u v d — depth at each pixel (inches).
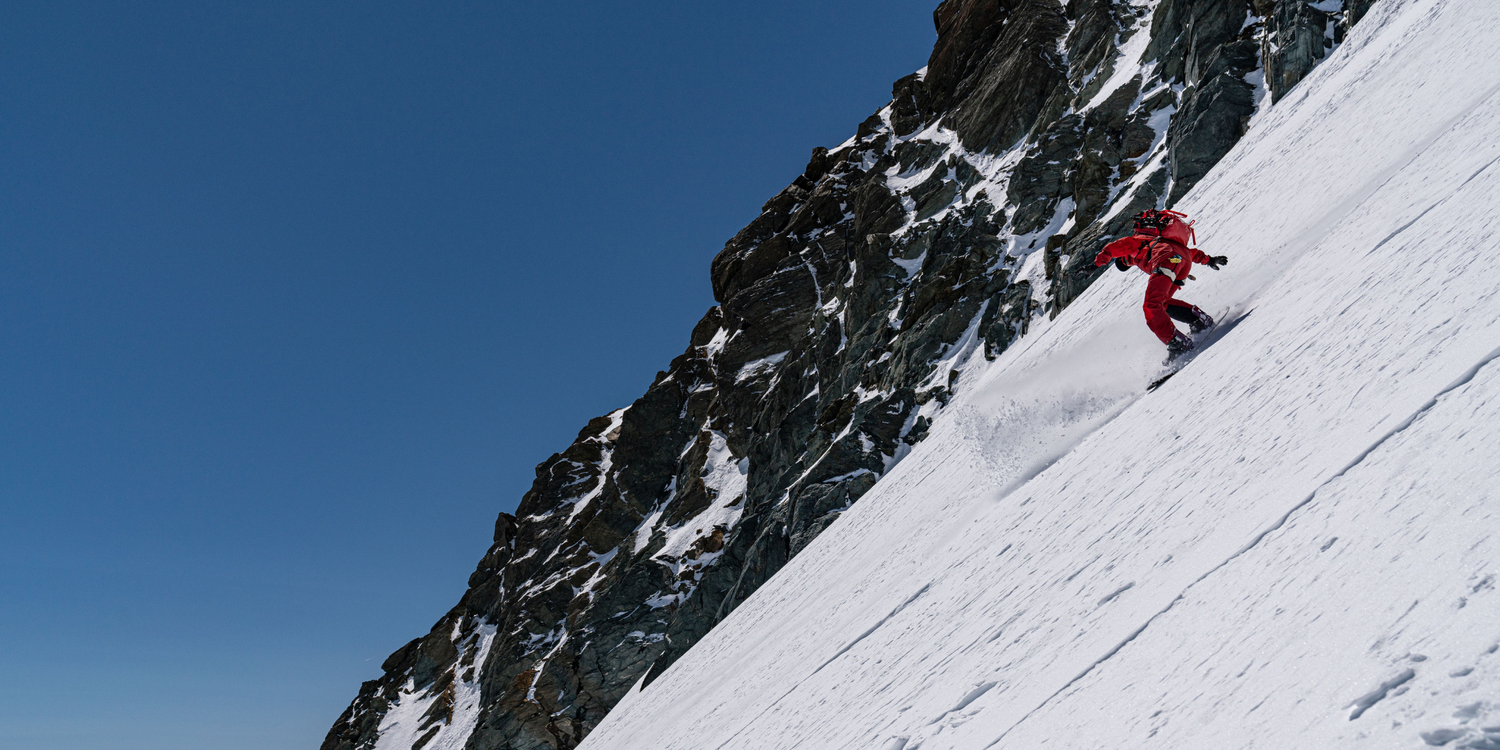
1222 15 942.4
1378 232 152.6
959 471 354.9
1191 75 950.4
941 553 238.4
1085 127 1127.6
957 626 142.9
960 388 913.5
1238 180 477.1
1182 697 56.6
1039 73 1371.8
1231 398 129.7
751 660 377.7
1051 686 80.4
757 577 985.5
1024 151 1269.7
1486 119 157.1
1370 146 259.1
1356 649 45.4
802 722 177.9
